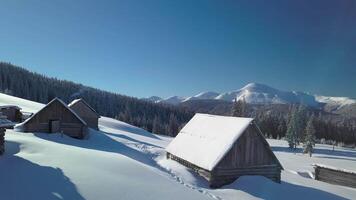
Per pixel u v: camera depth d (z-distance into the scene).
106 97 172.62
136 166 19.36
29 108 68.62
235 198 19.30
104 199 13.16
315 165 33.50
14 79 128.75
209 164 23.28
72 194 13.12
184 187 16.88
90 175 15.77
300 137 83.50
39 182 13.82
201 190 19.45
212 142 25.41
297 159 61.69
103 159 19.81
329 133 127.12
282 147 84.69
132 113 163.12
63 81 180.62
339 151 87.69
